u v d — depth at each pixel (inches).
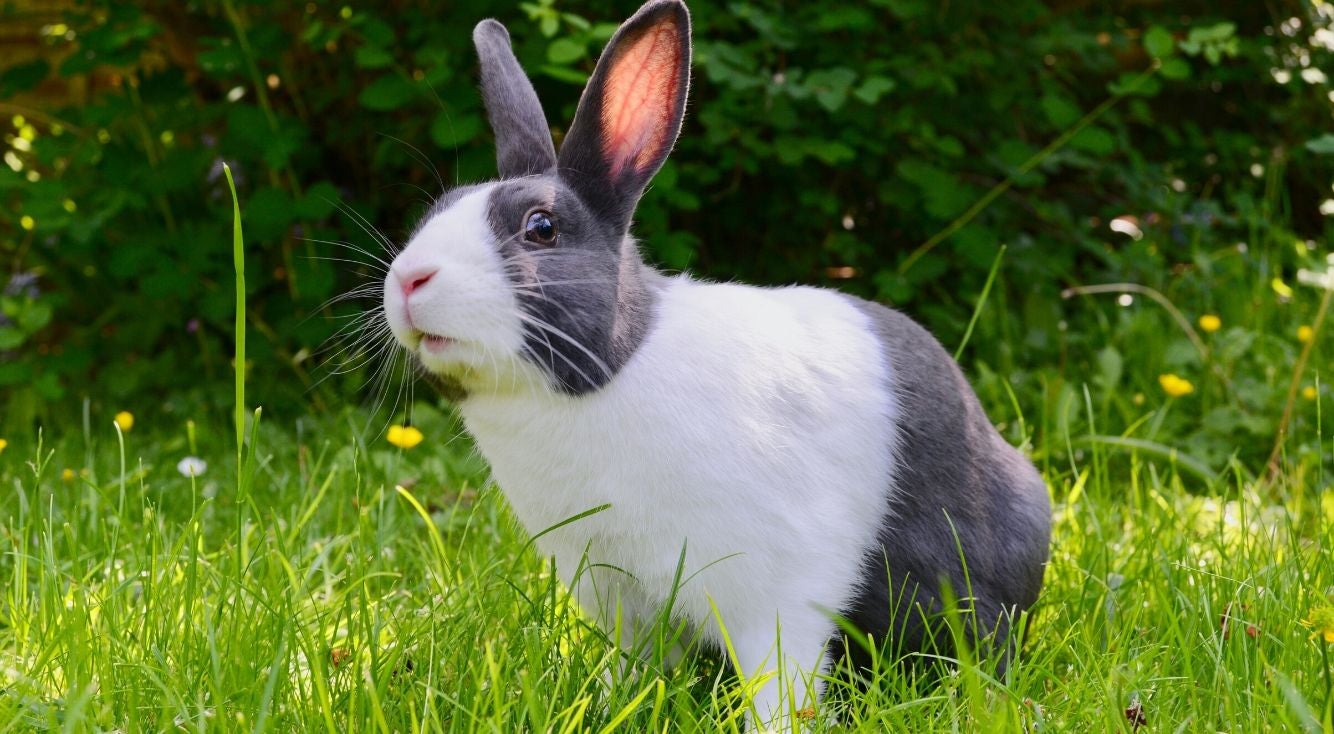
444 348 50.3
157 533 56.4
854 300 56.2
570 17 72.8
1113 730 47.8
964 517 54.6
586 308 50.4
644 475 50.9
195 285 87.2
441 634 52.7
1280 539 60.7
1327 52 111.6
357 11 88.1
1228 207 109.5
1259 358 78.0
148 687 49.9
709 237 96.8
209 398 87.7
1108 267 93.9
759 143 81.6
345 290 93.2
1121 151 106.7
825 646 52.1
